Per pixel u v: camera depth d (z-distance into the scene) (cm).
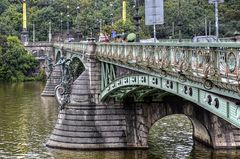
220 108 2989
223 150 5781
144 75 4594
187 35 9131
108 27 14125
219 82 2795
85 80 6397
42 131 7312
